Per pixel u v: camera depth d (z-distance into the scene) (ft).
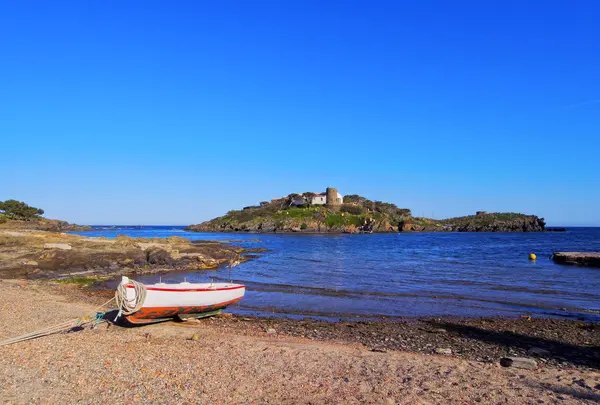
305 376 34.19
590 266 140.26
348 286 96.12
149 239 183.42
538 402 29.35
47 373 32.81
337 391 30.89
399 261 159.94
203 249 159.22
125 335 48.70
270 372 35.04
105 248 140.46
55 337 45.85
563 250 223.30
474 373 35.99
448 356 44.65
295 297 82.53
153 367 35.12
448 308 72.33
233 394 29.68
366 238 386.93
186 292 57.52
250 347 43.80
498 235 471.62
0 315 56.18
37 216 474.08
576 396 30.50
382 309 71.61
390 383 32.86
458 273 120.26
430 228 600.80
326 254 196.34
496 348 48.26
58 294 80.12
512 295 84.12
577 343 50.55
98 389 29.78
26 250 131.54
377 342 50.83
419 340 51.90
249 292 88.22
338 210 583.17
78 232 482.69
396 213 655.76
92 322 53.72
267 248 240.32
